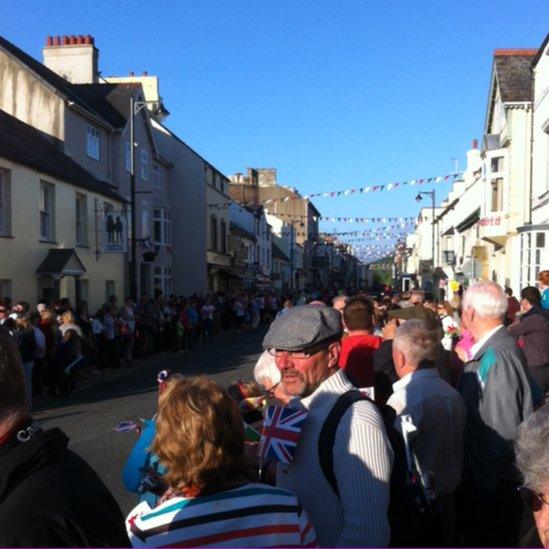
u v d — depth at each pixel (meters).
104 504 1.92
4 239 16.83
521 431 2.04
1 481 1.83
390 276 117.56
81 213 21.94
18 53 24.33
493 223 25.22
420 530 2.57
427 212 64.44
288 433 2.52
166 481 2.22
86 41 30.53
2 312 12.02
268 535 2.10
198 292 34.94
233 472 2.21
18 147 18.55
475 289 3.80
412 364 3.52
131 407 11.42
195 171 35.22
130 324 18.41
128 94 28.45
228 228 43.62
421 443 3.27
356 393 2.62
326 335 2.71
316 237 79.44
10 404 1.95
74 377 13.32
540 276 9.53
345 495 2.39
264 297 40.47
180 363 18.55
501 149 25.12
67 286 20.14
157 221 32.12
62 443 1.97
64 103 23.11
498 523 3.52
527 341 5.56
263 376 3.86
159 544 2.09
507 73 24.59
